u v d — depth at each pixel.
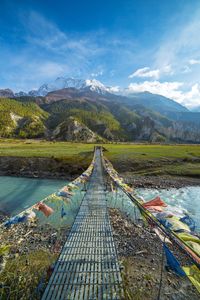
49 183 31.53
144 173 36.19
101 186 20.42
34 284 6.14
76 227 10.12
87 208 13.24
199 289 4.23
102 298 5.48
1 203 20.30
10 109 186.25
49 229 11.78
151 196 23.58
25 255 8.45
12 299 5.59
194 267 4.51
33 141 118.56
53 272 6.52
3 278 6.30
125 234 11.28
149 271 7.72
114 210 15.95
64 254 7.58
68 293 5.62
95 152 54.97
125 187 13.19
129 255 9.04
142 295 6.36
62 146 80.81
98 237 8.98
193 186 28.83
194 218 16.11
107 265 6.90
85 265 6.89
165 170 36.78
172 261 5.01
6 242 9.11
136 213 15.37
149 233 11.46
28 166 41.53
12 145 80.88
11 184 30.52
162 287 6.78
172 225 5.93
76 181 15.22
